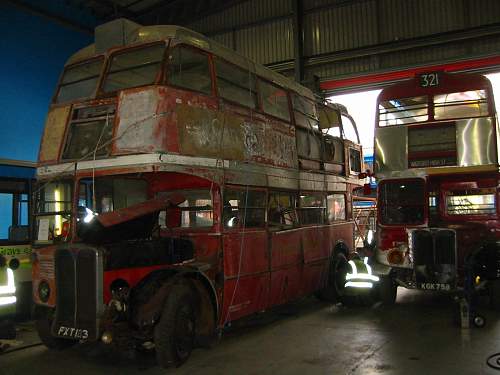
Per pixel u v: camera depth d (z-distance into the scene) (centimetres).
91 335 553
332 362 595
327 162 1038
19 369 614
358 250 1152
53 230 679
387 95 1013
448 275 839
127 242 613
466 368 554
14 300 750
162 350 568
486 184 960
